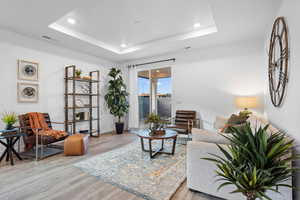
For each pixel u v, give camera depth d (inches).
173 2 94.7
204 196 65.4
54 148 132.6
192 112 162.1
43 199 63.5
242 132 46.7
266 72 122.2
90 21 117.0
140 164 97.3
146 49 165.9
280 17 77.0
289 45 66.0
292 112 62.1
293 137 61.0
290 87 64.4
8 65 118.5
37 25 111.6
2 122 114.9
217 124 136.9
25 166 95.1
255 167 36.1
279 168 38.5
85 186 73.2
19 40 124.5
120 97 191.8
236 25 110.6
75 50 166.4
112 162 100.7
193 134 70.6
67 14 106.8
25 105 128.1
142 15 109.6
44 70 140.7
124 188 71.2
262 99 134.5
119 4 96.0
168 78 190.4
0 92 114.6
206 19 115.6
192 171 67.2
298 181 54.1
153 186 72.6
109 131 206.4
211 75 159.0
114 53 178.9
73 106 155.4
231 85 148.9
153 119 113.5
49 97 144.3
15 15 98.0
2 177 81.3
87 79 168.2
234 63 147.5
